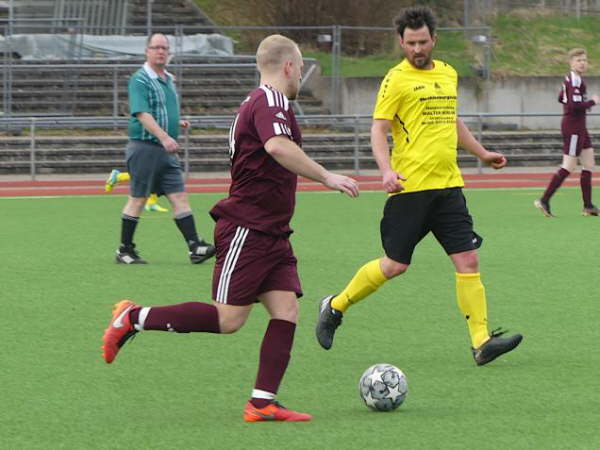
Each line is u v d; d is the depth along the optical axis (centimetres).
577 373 1360
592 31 6900
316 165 1082
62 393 1269
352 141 5019
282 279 1146
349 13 6191
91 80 5478
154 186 2269
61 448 1060
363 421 1147
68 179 4459
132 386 1301
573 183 4384
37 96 5394
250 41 6194
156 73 2233
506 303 1838
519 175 4659
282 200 1132
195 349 1489
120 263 2289
